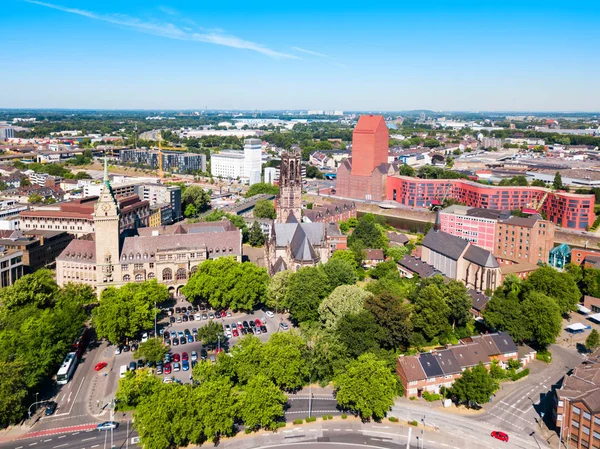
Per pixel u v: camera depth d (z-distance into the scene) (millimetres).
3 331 185500
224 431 143000
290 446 143250
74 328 185750
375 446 144000
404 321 189625
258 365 167375
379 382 154250
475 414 161000
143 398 148250
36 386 169875
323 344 180625
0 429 149000
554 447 145250
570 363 195875
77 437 145875
